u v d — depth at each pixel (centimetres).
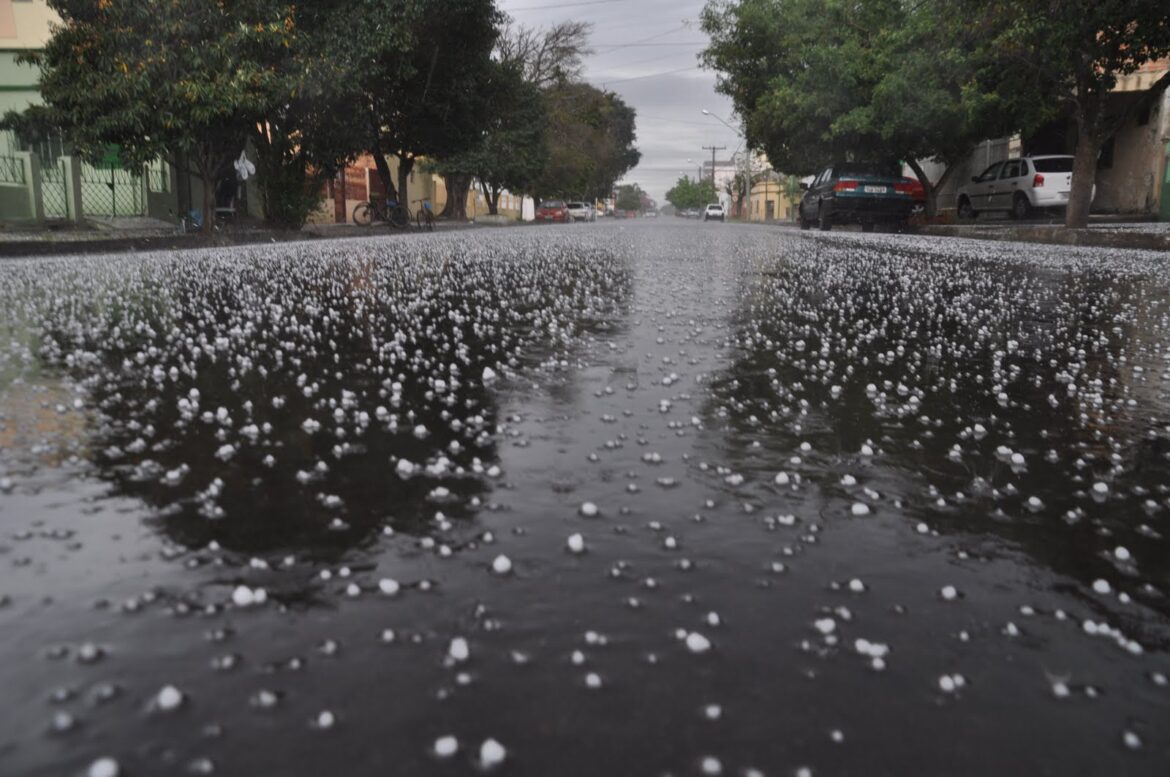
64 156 1828
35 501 224
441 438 292
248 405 334
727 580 182
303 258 1214
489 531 207
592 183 7138
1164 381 410
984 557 198
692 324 573
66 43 1602
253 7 1661
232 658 147
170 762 121
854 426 317
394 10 1958
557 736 129
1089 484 254
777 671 147
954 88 2147
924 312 652
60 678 141
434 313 623
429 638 155
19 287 770
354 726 130
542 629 159
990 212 2503
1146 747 129
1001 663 151
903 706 138
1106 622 167
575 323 576
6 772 117
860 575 186
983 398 370
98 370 405
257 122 1817
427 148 2697
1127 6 1412
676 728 131
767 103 2811
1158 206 2227
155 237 1570
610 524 213
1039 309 673
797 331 550
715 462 268
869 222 2319
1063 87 1650
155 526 208
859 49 2392
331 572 183
